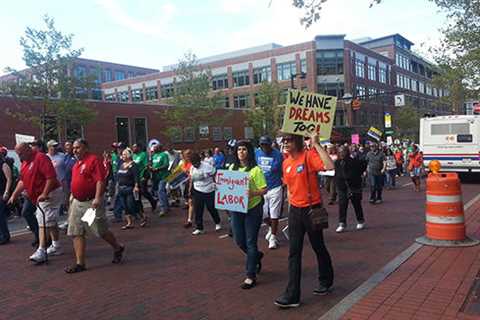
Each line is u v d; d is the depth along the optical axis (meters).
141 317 4.90
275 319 4.72
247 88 63.22
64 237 9.68
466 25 17.05
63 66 21.72
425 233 8.78
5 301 5.60
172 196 14.13
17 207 13.12
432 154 20.88
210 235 9.41
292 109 5.16
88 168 6.77
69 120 22.78
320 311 4.89
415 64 85.62
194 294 5.60
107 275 6.58
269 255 7.49
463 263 6.35
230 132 44.38
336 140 37.78
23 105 22.58
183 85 36.84
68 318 4.97
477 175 21.42
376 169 13.61
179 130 36.81
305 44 58.41
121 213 11.61
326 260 5.35
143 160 13.01
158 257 7.58
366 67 65.12
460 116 20.12
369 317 4.53
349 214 11.72
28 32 20.75
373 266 6.56
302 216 5.02
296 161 5.10
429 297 5.01
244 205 5.64
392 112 72.44
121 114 34.88
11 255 8.12
